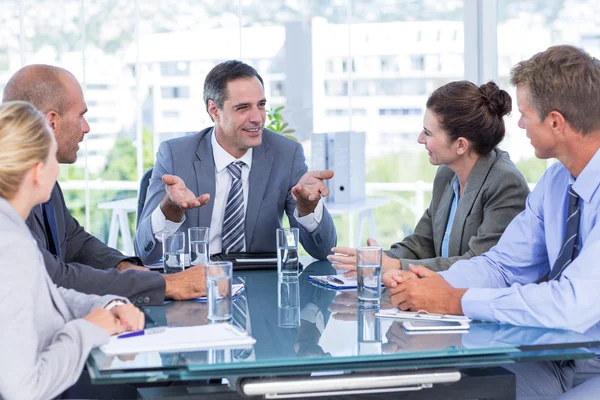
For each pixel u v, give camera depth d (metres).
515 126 4.91
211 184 3.04
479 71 5.00
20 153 1.61
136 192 5.18
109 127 5.14
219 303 1.89
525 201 2.60
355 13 5.20
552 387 2.10
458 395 1.65
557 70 1.99
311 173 2.82
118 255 2.68
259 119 3.00
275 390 1.53
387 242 5.34
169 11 5.11
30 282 1.54
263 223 3.04
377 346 1.65
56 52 5.09
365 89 5.24
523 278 2.31
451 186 2.82
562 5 4.77
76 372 1.56
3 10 5.04
